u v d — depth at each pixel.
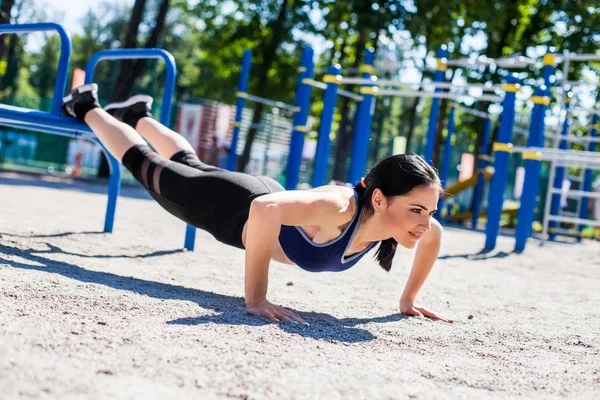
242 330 2.24
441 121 18.97
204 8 20.67
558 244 10.66
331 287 3.80
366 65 10.11
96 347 1.78
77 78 13.16
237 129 13.09
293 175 10.10
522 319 3.28
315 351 2.08
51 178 14.74
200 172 3.23
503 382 1.96
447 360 2.19
